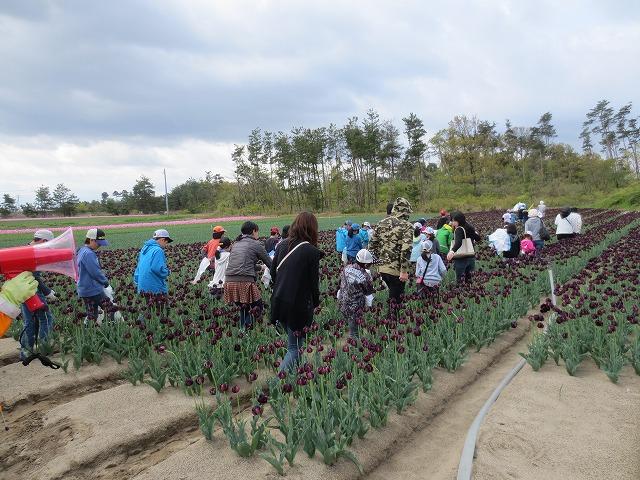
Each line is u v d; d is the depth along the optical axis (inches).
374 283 408.2
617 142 3909.9
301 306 214.5
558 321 259.4
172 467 157.2
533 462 159.2
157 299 308.8
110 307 278.8
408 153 2878.9
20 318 326.6
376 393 190.2
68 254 162.6
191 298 354.3
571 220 671.1
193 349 236.1
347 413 168.9
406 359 216.7
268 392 206.5
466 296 340.5
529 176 3393.2
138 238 1231.5
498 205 2586.1
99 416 195.3
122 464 169.3
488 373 250.2
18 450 178.9
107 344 262.2
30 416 204.8
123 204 4097.0
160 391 218.4
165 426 188.2
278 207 3078.2
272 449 159.6
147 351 257.9
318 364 219.9
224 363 226.8
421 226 446.3
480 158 3061.0
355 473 158.2
